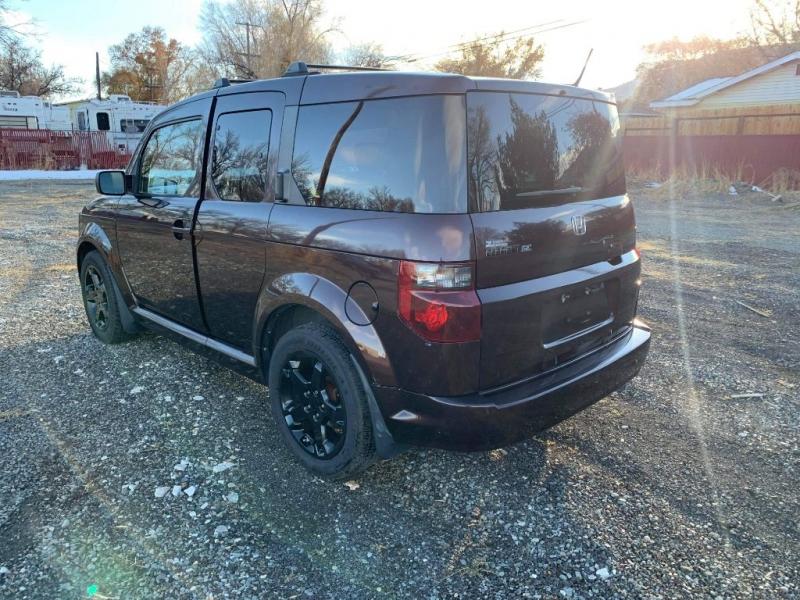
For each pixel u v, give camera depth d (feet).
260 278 10.30
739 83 85.15
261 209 10.19
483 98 8.17
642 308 19.72
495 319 8.09
